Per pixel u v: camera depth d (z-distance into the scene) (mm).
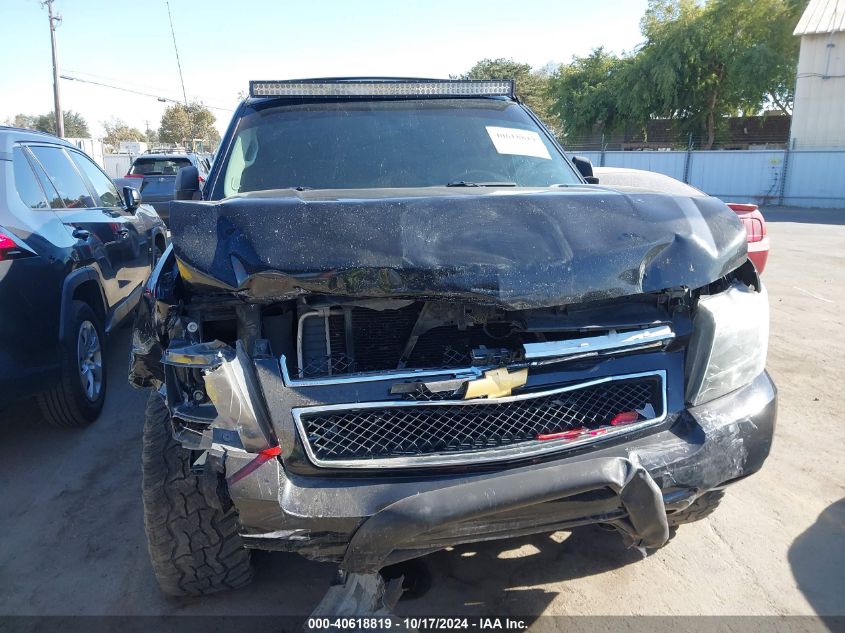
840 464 3838
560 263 2305
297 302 2361
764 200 24203
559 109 37750
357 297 2287
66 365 4148
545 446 2223
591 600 2762
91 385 4641
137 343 2676
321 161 3479
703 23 31078
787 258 10578
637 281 2334
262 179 3385
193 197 3596
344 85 3773
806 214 20016
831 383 5039
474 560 3029
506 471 2170
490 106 4016
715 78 31797
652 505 2184
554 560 3029
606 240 2416
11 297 3729
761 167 24172
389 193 2795
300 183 3371
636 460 2252
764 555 3041
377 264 2207
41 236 4098
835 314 6961
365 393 2189
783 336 6215
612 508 2184
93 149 33562
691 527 3271
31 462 4055
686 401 2422
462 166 3549
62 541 3242
